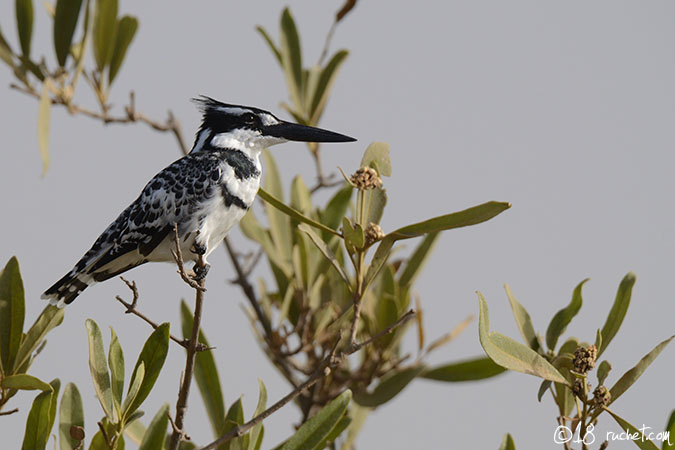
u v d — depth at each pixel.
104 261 9.48
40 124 10.12
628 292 7.57
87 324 6.90
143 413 6.98
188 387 7.13
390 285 10.20
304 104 11.50
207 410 8.65
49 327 7.51
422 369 10.09
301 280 10.30
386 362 10.35
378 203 7.57
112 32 11.33
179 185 9.36
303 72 11.52
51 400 7.05
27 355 7.40
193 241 9.38
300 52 11.50
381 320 10.17
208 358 8.75
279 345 10.16
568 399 7.43
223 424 8.55
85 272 9.55
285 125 10.17
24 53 11.05
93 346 6.90
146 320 7.03
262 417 6.94
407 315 7.13
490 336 6.63
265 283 10.88
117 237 9.45
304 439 7.27
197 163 9.52
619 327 7.55
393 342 10.09
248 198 9.70
